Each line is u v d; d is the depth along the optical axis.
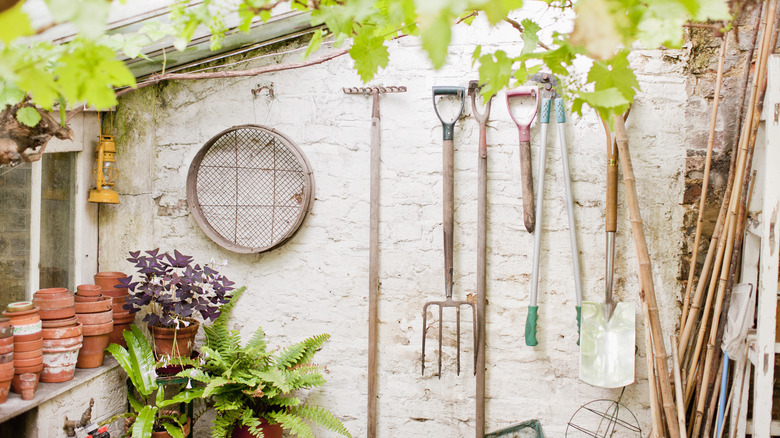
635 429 2.30
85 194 2.47
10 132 1.56
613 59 0.84
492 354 2.39
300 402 2.43
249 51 2.45
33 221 2.20
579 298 2.25
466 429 2.42
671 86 2.22
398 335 2.43
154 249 2.50
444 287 2.40
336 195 2.45
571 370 2.35
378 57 1.11
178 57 2.26
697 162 2.22
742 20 2.14
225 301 2.32
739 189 1.96
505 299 2.37
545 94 2.23
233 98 2.49
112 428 2.35
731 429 2.03
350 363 2.47
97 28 0.57
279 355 2.49
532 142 2.33
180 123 2.52
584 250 2.31
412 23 1.04
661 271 2.26
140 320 2.54
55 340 2.01
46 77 0.72
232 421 2.19
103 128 2.53
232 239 2.53
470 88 2.27
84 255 2.48
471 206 2.37
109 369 2.28
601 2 0.68
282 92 2.46
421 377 2.44
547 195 2.32
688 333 2.11
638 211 2.00
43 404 1.94
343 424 2.48
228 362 2.28
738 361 2.01
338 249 2.46
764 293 1.83
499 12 0.59
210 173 2.52
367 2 0.83
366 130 2.41
